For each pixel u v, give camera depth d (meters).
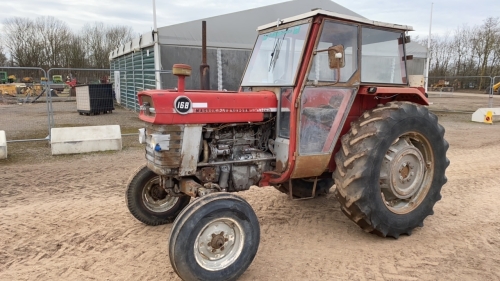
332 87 3.34
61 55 36.53
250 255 2.86
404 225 3.55
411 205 3.70
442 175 3.84
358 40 3.43
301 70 3.20
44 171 6.02
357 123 3.51
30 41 35.94
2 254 3.25
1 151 6.77
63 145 7.19
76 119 12.82
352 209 3.35
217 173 3.33
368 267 3.07
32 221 3.97
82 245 3.43
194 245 2.63
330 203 4.58
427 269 3.04
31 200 4.63
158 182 3.90
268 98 3.41
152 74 13.34
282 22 3.59
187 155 3.09
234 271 2.78
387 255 3.28
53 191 5.00
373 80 3.65
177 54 12.91
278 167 3.45
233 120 3.23
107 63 37.97
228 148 3.33
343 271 3.01
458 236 3.67
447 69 38.75
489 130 10.61
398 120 3.43
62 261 3.14
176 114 2.96
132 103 16.61
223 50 13.52
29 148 7.78
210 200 2.69
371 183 3.30
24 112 14.90
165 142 2.98
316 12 3.15
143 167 3.83
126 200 3.78
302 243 3.51
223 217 2.71
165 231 3.78
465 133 10.06
